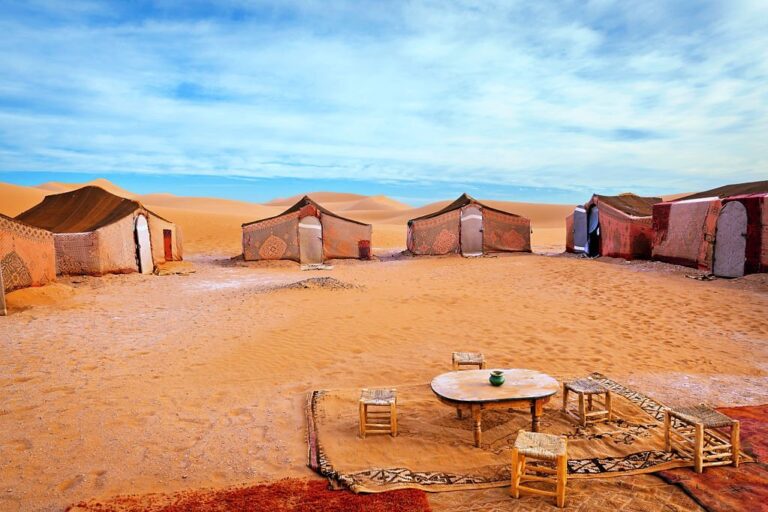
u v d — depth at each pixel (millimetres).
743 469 4688
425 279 17422
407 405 6312
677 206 17656
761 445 5113
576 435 5445
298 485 4523
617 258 20781
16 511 4117
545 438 4473
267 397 6664
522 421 5852
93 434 5539
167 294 14703
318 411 6121
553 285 15250
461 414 5961
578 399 6164
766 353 8531
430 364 7926
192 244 31984
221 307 12438
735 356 8375
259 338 9367
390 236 40000
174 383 7152
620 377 7340
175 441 5398
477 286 15461
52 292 13438
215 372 7605
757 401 6426
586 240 23875
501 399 5137
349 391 6738
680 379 7258
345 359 8203
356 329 9938
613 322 10625
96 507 4145
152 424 5809
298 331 9820
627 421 5801
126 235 19047
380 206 102188
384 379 7324
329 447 5215
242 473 4758
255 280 18000
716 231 15523
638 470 4688
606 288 14383
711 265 15680
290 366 7875
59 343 9125
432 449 5191
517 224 26047
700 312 11312
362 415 5438
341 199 133375
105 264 17984
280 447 5285
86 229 18141
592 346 8898
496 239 25750
